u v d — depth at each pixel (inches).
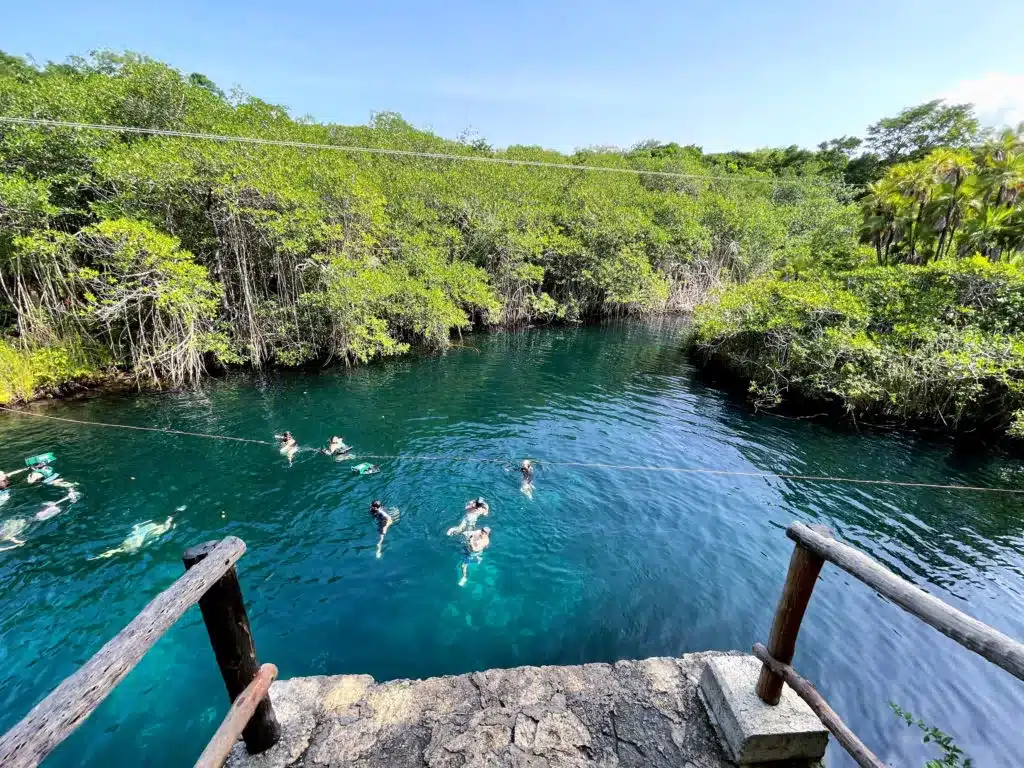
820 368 671.8
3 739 61.6
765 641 270.8
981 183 919.0
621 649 262.2
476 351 1053.2
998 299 648.4
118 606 289.0
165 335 738.2
